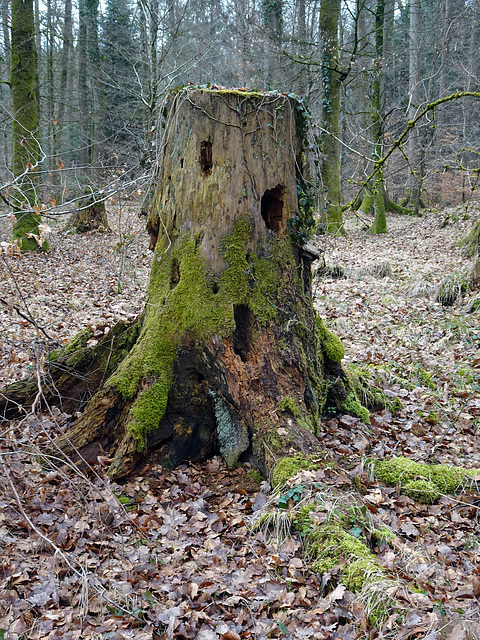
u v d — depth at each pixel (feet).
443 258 37.60
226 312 13.30
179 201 14.01
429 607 8.28
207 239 13.57
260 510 11.16
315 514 10.41
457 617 8.02
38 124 42.68
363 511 10.75
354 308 27.68
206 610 8.97
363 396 17.03
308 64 47.55
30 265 34.86
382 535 10.27
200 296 13.48
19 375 17.85
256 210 13.70
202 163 13.71
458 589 9.07
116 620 8.71
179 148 13.93
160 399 13.39
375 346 22.50
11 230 25.04
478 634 7.51
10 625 8.54
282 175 13.99
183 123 13.75
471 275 28.84
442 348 22.17
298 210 14.39
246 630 8.48
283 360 13.65
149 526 11.30
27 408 15.92
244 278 13.51
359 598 8.51
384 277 33.96
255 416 12.96
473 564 9.95
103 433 13.67
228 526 11.27
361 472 12.84
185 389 13.65
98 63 63.26
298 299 14.53
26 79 41.75
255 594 9.21
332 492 11.00
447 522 11.37
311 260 15.21
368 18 79.82
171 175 14.28
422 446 14.99
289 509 10.78
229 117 13.29
